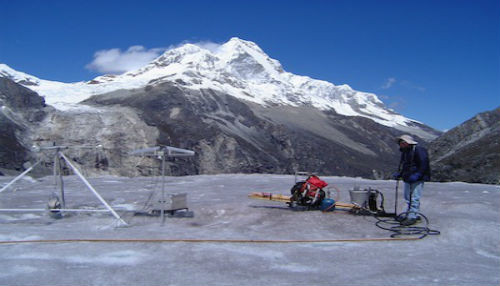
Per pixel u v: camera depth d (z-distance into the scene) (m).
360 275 5.16
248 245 6.80
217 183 18.98
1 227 8.48
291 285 4.78
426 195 12.36
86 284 4.79
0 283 4.80
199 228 8.47
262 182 19.53
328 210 9.70
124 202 12.37
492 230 7.19
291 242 7.00
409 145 8.16
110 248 6.47
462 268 5.48
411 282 4.88
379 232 7.79
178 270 5.37
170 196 9.88
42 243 6.75
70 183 18.89
